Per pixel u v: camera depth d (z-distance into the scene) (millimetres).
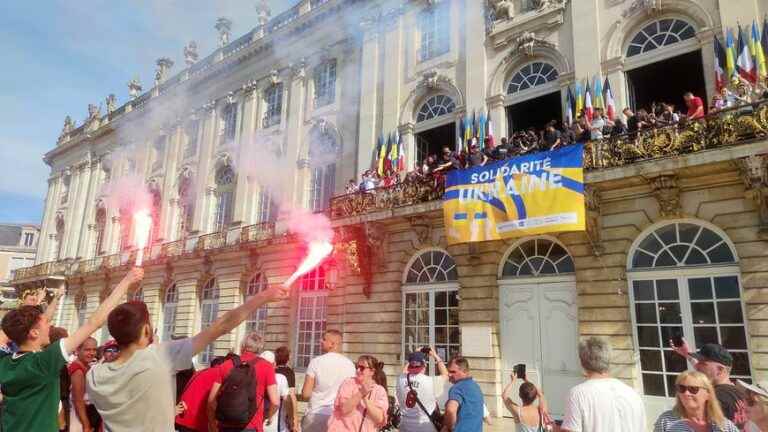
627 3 12820
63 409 5371
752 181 9367
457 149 15055
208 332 2975
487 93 14898
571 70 13383
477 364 12727
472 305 13156
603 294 11273
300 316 17750
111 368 2756
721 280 10164
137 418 2648
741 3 11031
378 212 14461
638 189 11188
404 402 6133
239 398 4602
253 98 22453
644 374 10664
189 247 22391
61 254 31172
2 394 2930
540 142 12148
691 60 14281
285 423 7215
